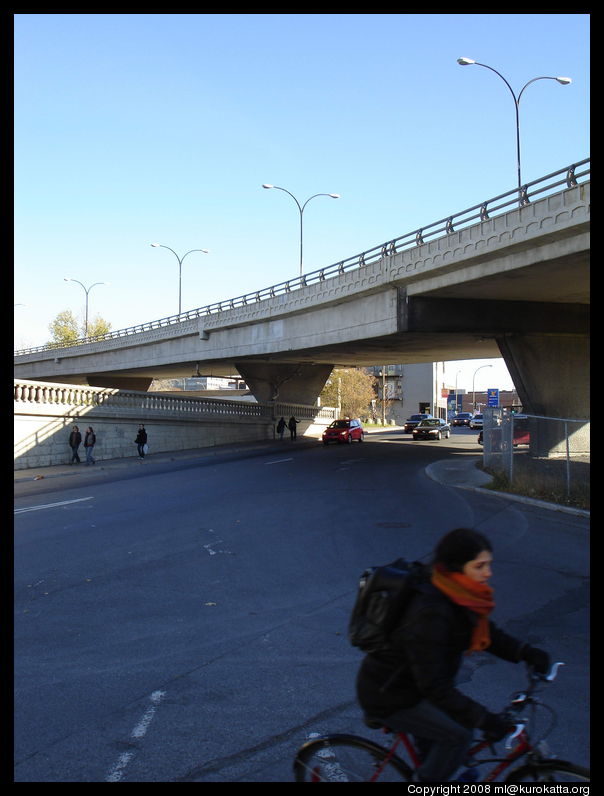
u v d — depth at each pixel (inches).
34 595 346.3
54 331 4114.2
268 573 393.4
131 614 314.3
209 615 313.1
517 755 125.6
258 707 211.5
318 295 1375.5
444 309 1125.1
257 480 920.3
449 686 113.6
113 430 1352.1
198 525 554.6
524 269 879.1
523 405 1227.9
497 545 479.8
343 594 349.4
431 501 708.7
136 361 2351.1
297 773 134.9
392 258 1105.4
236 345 1808.6
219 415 1813.5
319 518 591.5
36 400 1164.5
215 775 168.7
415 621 114.7
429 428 2138.3
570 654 261.3
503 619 309.6
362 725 197.8
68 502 706.8
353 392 3265.3
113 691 224.7
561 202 768.3
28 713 207.3
